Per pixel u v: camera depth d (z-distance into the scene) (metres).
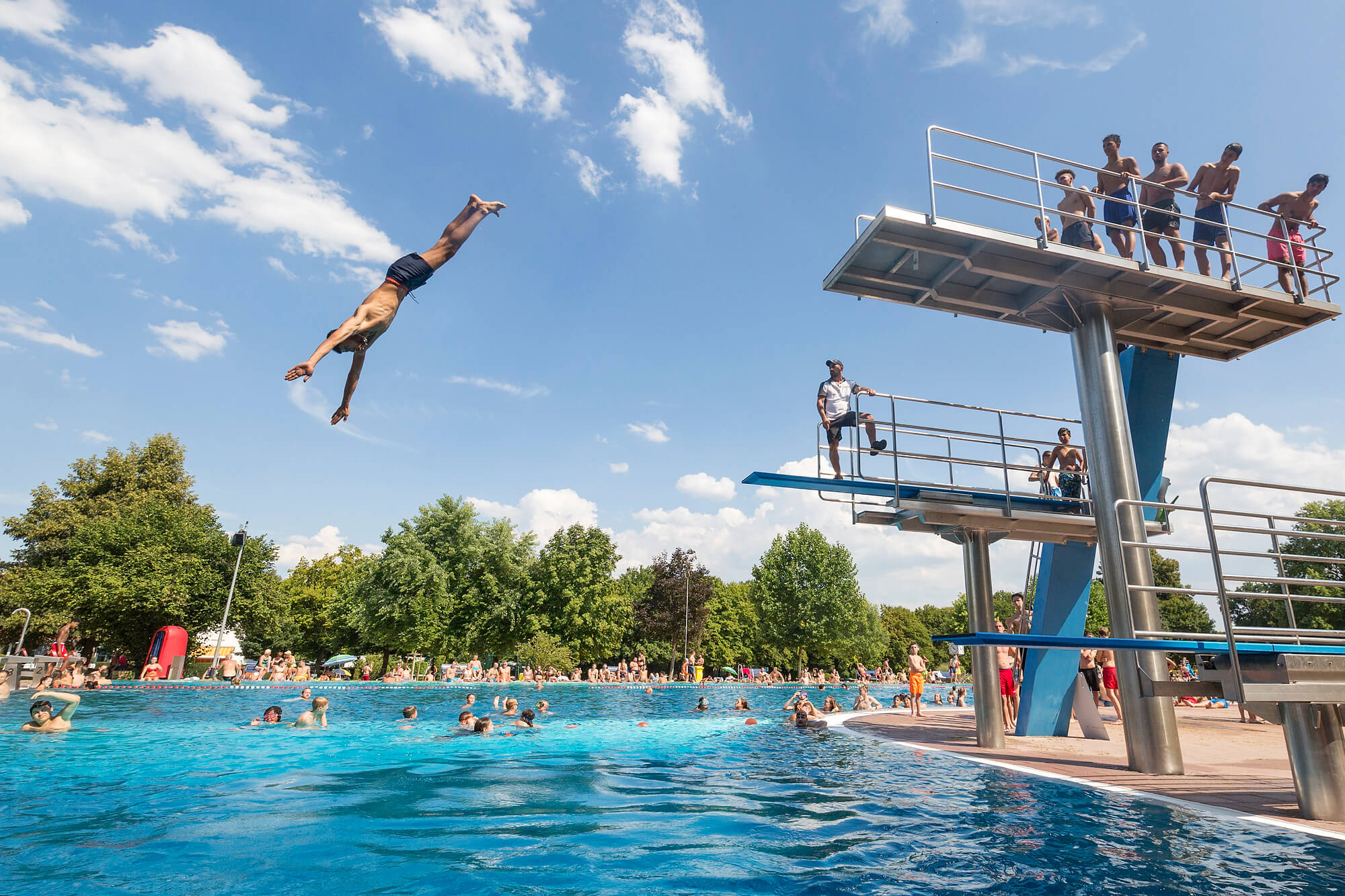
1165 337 10.02
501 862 4.39
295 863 4.36
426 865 4.32
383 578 42.62
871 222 8.13
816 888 3.88
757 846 4.82
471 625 44.91
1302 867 4.21
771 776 7.90
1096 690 16.02
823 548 59.28
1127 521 8.33
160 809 6.04
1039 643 5.97
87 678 22.61
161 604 33.91
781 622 58.19
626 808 6.13
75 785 7.21
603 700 26.45
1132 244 9.03
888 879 4.04
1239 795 6.48
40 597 35.47
